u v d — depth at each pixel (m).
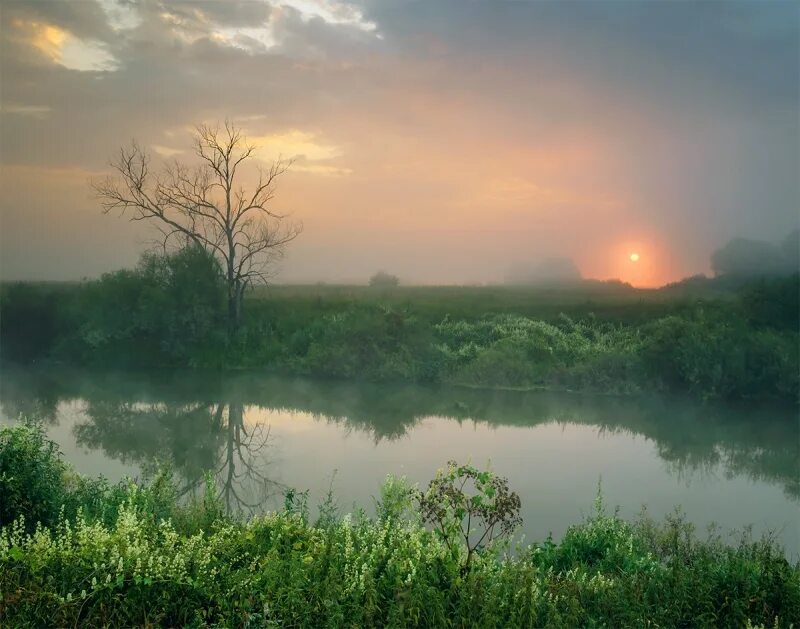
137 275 32.47
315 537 6.28
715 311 28.83
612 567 7.07
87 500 7.81
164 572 5.49
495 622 5.17
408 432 17.55
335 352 27.34
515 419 19.56
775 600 5.73
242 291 32.91
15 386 25.28
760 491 12.60
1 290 33.78
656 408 21.38
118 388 24.73
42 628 5.18
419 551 5.86
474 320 33.00
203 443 16.28
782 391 22.27
